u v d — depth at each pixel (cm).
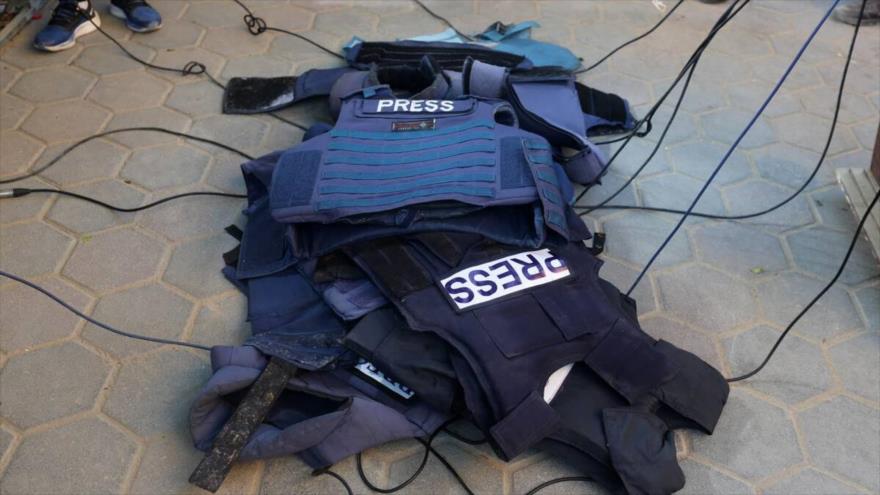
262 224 205
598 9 331
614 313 174
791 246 223
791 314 204
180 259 207
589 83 285
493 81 234
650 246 220
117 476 160
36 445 164
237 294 199
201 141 246
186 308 194
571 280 180
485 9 326
